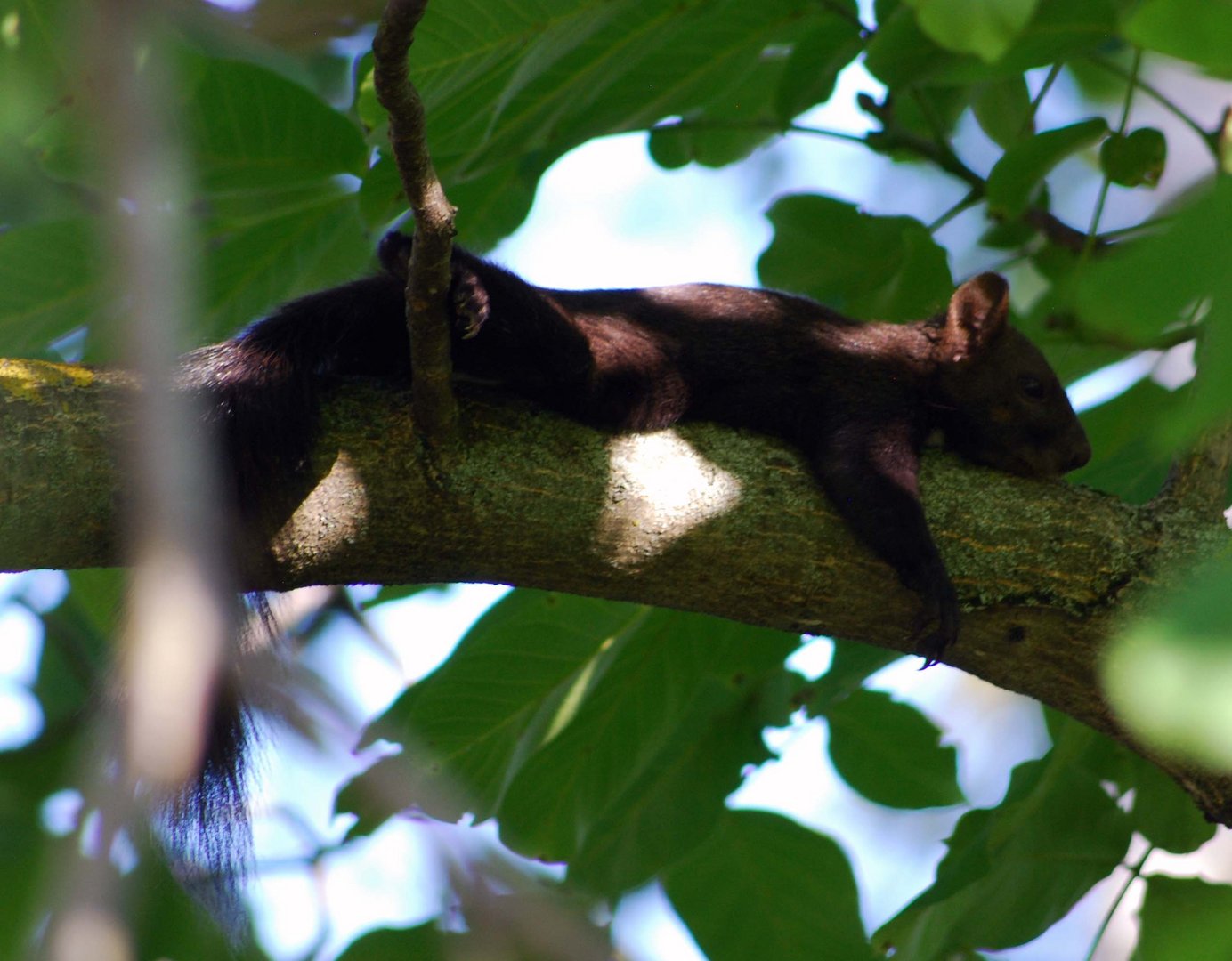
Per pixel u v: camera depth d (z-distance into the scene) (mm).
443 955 5160
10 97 5074
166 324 2973
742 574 7430
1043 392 9820
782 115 9711
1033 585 7586
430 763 9031
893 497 7648
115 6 3186
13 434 6242
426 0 5328
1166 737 2396
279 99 8125
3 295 8117
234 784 6824
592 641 9062
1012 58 7723
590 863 9078
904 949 8828
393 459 6953
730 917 9305
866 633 7668
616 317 9227
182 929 6316
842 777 10281
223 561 6754
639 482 7273
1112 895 15383
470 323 7566
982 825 9141
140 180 3068
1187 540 7637
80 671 10078
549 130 9273
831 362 9578
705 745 9359
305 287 9539
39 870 4773
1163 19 3041
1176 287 2568
